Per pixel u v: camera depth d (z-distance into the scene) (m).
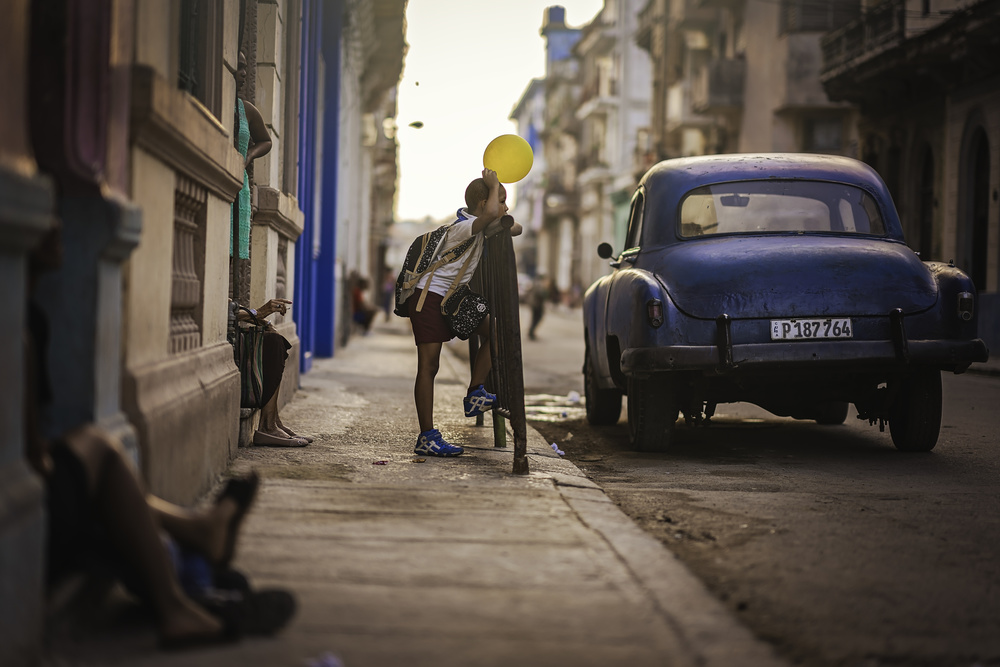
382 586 3.31
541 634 2.90
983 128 21.75
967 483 6.05
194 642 2.74
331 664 2.58
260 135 6.83
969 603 3.53
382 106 39.31
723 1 35.22
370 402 9.56
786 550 4.27
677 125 40.69
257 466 5.60
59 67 3.13
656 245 7.45
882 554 4.22
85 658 2.65
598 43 62.53
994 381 14.88
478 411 6.65
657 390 7.14
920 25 23.19
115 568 2.79
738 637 2.92
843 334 6.49
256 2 8.30
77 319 3.21
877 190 7.64
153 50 3.85
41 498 2.54
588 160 65.69
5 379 2.46
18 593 2.39
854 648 3.03
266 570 3.46
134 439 3.49
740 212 7.46
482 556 3.72
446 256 6.23
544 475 5.62
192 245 4.97
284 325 9.30
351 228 24.64
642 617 3.07
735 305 6.49
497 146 6.09
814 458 7.07
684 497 5.51
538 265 91.88
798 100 30.30
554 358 20.22
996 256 21.17
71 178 3.15
